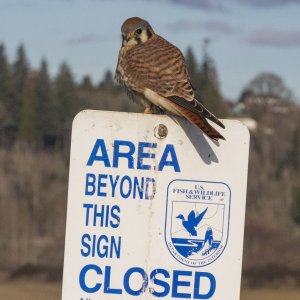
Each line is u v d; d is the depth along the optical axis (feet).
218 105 228.84
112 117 24.72
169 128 24.73
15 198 224.33
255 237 192.65
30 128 286.46
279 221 205.57
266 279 165.27
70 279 24.66
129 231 24.68
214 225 24.77
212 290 24.71
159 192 24.72
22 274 167.84
